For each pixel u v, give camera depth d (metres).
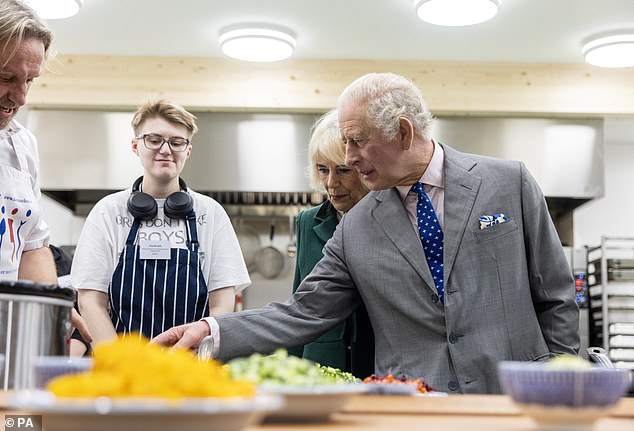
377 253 2.01
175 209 2.41
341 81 4.61
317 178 2.43
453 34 4.20
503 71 4.64
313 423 0.99
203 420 0.77
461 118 4.67
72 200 4.92
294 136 4.64
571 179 4.66
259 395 0.91
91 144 4.60
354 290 2.10
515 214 1.99
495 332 1.91
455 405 1.18
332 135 2.29
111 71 4.58
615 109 4.62
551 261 2.00
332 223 2.48
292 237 4.89
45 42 1.92
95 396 0.80
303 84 4.60
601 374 0.87
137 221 2.41
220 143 4.62
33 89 4.55
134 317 2.34
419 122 1.97
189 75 4.59
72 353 2.38
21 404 0.77
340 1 3.77
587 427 0.89
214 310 2.39
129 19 4.03
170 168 2.44
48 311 1.35
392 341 1.98
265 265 4.92
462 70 4.62
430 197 2.04
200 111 4.65
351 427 0.94
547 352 1.95
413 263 1.97
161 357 0.86
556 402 0.88
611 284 4.30
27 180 2.06
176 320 2.35
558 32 4.15
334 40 4.29
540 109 4.61
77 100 4.55
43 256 2.14
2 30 1.76
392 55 4.55
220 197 4.88
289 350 2.41
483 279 1.94
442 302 1.94
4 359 1.29
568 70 4.64
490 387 1.88
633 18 3.94
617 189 5.27
